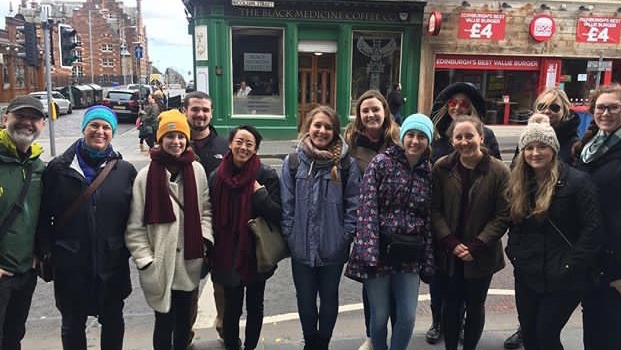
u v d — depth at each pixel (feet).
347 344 12.73
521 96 55.98
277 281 17.81
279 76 51.11
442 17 52.39
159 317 10.60
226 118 50.34
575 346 12.46
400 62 52.42
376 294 10.59
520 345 12.50
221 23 48.42
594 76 56.59
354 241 10.45
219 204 10.82
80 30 273.33
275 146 47.42
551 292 9.57
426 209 10.54
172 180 10.41
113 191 9.93
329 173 10.76
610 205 9.42
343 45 50.70
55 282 10.07
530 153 9.43
